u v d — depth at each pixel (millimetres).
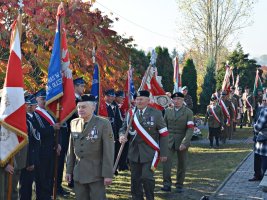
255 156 9562
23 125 5590
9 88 5582
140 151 7074
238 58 38719
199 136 18375
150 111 7199
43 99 7172
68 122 8070
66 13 9453
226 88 20109
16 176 6352
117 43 11453
